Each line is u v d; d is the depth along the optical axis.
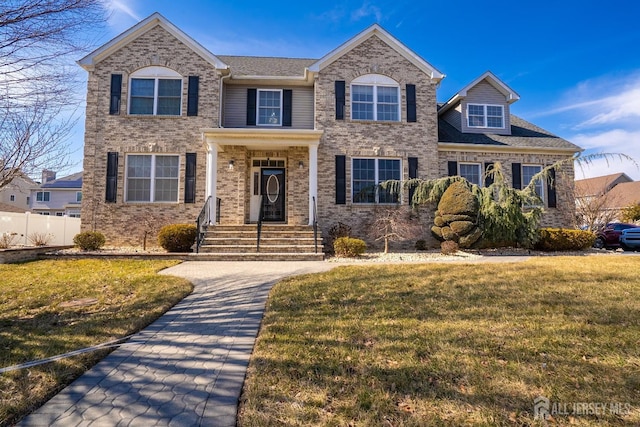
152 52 13.43
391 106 14.23
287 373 2.97
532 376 2.87
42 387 2.74
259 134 12.19
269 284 6.78
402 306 5.02
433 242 13.86
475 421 2.28
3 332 4.00
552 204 15.23
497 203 12.25
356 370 3.02
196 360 3.32
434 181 13.27
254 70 15.38
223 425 2.28
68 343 3.67
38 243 12.21
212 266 9.07
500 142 15.35
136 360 3.32
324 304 5.20
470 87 15.88
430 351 3.40
